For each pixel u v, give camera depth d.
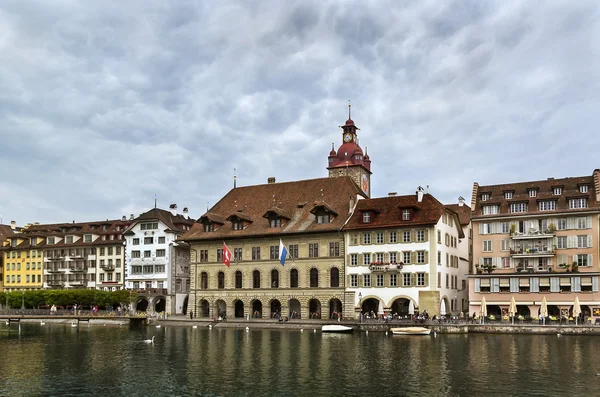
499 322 83.81
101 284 141.25
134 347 71.19
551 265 92.00
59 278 147.50
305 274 103.94
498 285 93.19
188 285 137.88
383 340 74.69
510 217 95.44
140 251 136.00
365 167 132.88
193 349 68.44
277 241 107.56
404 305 98.38
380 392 45.44
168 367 56.59
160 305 137.00
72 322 113.69
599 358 58.03
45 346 73.00
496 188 100.50
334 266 101.69
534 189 96.50
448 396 44.03
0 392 47.06
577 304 80.44
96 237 145.88
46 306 131.38
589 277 87.19
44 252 150.12
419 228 95.31
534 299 90.38
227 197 122.81
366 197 117.06
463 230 117.00
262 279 107.94
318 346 69.31
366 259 98.94
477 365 55.06
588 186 92.88
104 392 46.88
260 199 117.81
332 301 102.50
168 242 133.00
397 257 96.50
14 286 154.00
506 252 95.75
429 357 59.88
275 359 59.97
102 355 64.69
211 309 112.44
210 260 113.88
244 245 110.50
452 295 101.62
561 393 44.34
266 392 45.94
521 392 44.75
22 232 163.38
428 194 98.69
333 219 104.00
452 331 81.19
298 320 98.44
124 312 117.62
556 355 60.00
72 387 48.66
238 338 79.50
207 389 47.28
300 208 110.44
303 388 47.03
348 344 70.88
